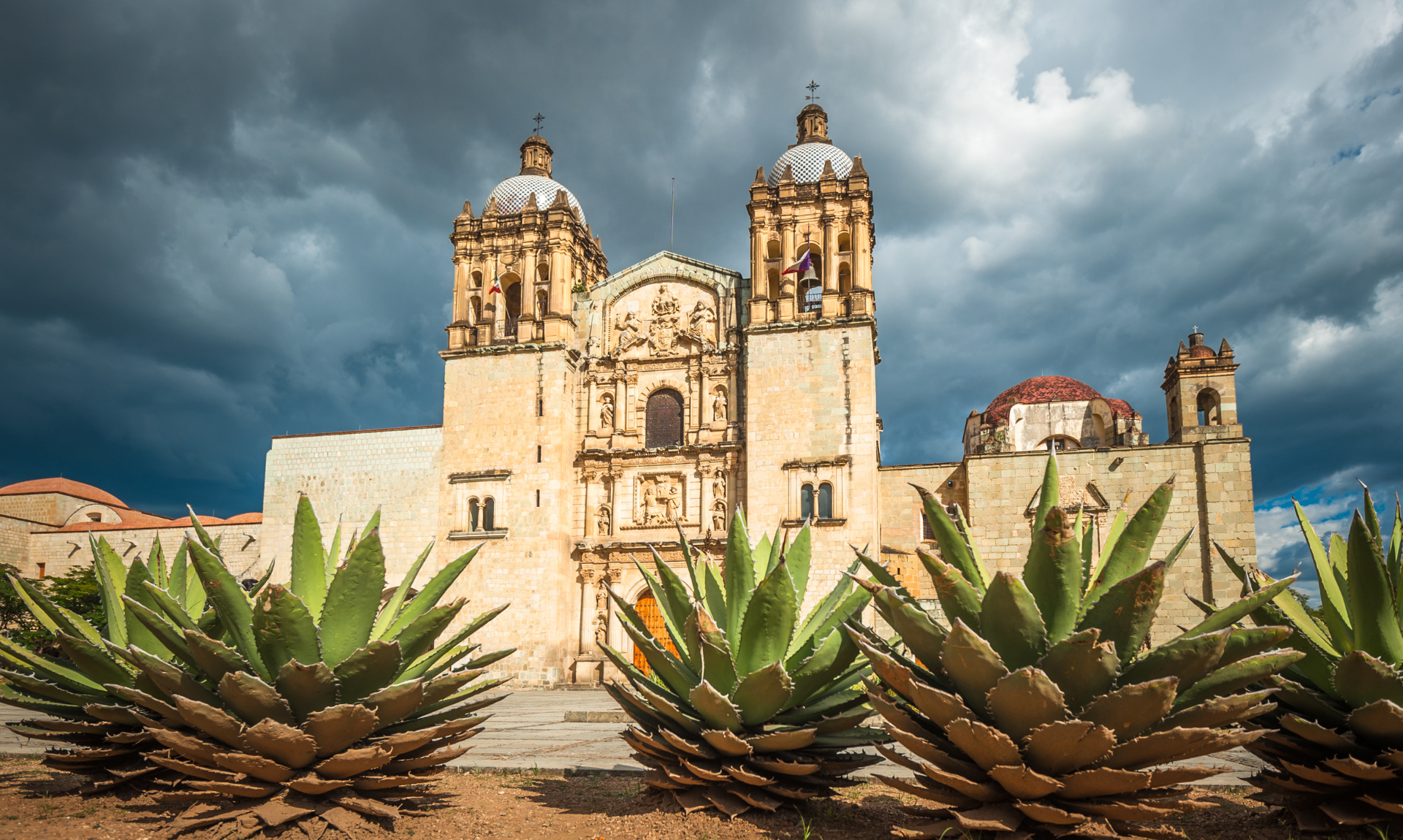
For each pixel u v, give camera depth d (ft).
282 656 26.45
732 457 158.81
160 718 29.91
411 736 27.40
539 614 153.89
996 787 22.36
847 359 152.76
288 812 25.64
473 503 162.20
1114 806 21.59
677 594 30.86
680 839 26.21
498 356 167.12
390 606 31.35
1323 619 28.89
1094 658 20.72
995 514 143.84
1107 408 162.71
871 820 28.94
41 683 31.32
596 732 70.74
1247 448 136.98
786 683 26.27
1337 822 25.00
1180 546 23.73
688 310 170.81
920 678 23.94
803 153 177.06
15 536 200.03
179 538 194.18
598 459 165.99
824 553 145.69
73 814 29.19
